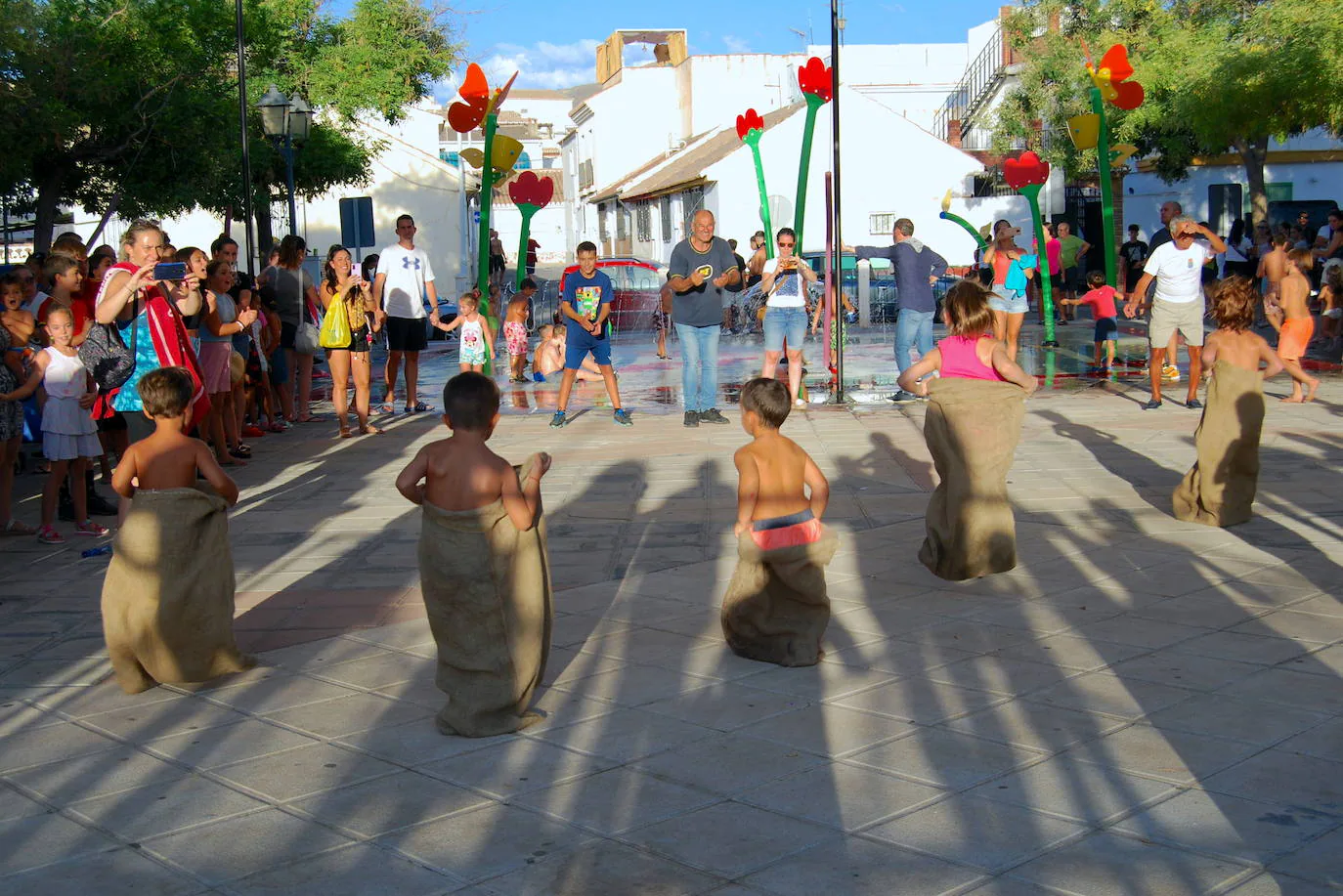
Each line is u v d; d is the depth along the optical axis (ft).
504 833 13.00
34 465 37.11
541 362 59.67
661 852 12.48
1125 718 15.70
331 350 41.19
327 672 18.62
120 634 17.46
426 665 18.84
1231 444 25.68
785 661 18.22
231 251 35.70
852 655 18.71
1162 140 100.63
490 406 15.92
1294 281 41.91
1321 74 66.95
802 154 43.16
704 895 11.57
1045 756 14.58
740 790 13.91
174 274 26.05
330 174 110.52
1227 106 73.26
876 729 15.65
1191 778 13.84
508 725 15.90
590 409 47.57
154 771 14.98
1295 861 11.86
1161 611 20.38
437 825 13.25
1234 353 25.90
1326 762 14.15
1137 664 17.76
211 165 80.48
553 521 28.30
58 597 22.94
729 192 117.70
